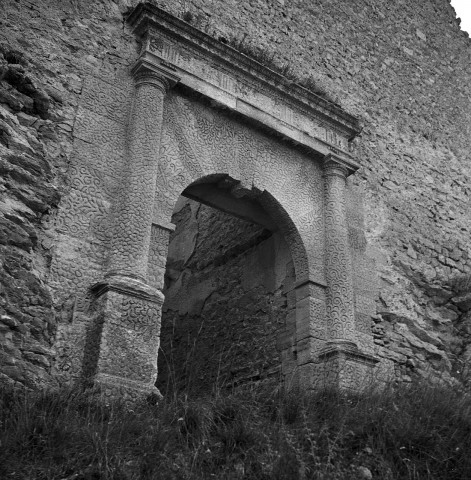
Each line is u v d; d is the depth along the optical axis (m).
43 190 6.30
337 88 10.38
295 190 8.73
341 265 8.46
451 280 10.27
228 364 8.91
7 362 5.32
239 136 8.40
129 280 6.27
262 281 9.35
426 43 12.70
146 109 7.32
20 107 6.55
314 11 10.73
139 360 5.92
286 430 4.84
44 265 6.08
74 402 5.03
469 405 5.71
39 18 7.18
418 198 10.66
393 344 8.88
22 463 4.03
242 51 8.76
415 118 11.54
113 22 7.83
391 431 5.09
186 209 12.27
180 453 4.49
